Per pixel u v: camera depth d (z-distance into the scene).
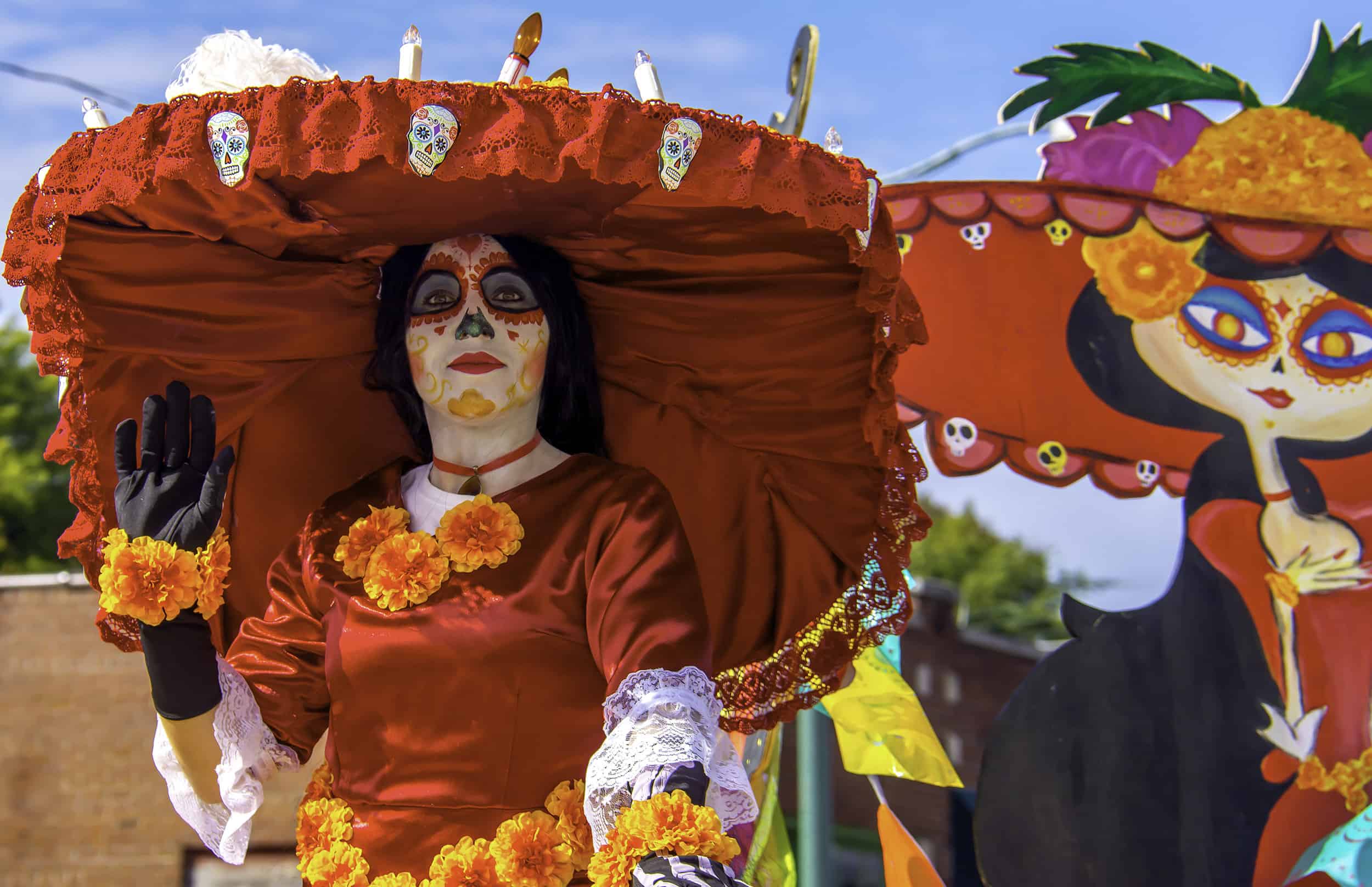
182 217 3.11
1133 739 4.14
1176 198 4.37
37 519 22.06
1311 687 4.16
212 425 2.99
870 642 3.44
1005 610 30.19
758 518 3.48
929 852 14.63
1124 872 4.08
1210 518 4.24
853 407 3.40
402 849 2.93
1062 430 4.28
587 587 3.01
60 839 12.04
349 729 3.04
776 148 2.70
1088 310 4.33
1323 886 4.06
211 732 3.04
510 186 3.00
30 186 2.84
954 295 4.34
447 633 2.96
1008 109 4.40
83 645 12.39
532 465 3.22
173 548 2.87
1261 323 4.32
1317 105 4.39
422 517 3.18
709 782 2.65
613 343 3.53
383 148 2.54
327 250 3.33
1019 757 4.13
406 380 3.38
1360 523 4.23
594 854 2.75
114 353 3.28
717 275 3.38
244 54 3.12
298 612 3.23
